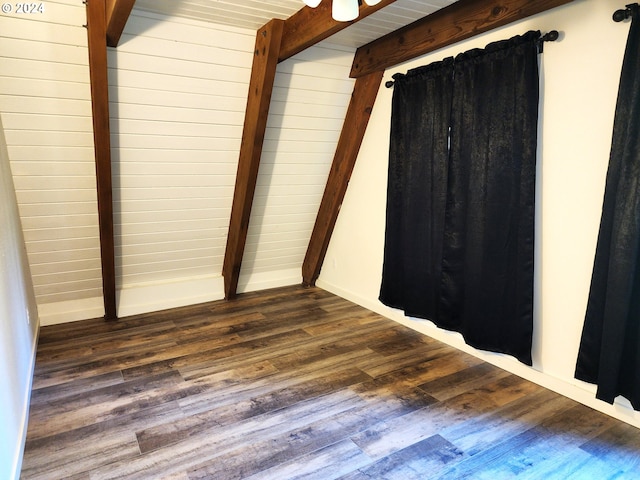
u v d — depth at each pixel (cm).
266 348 323
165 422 228
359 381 275
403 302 362
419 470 196
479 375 283
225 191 368
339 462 200
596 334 231
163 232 366
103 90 252
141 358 303
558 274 253
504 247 271
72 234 321
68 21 231
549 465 199
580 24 230
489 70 268
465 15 266
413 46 303
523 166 256
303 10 260
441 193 314
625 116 207
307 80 343
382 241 387
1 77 236
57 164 282
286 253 468
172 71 282
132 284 392
